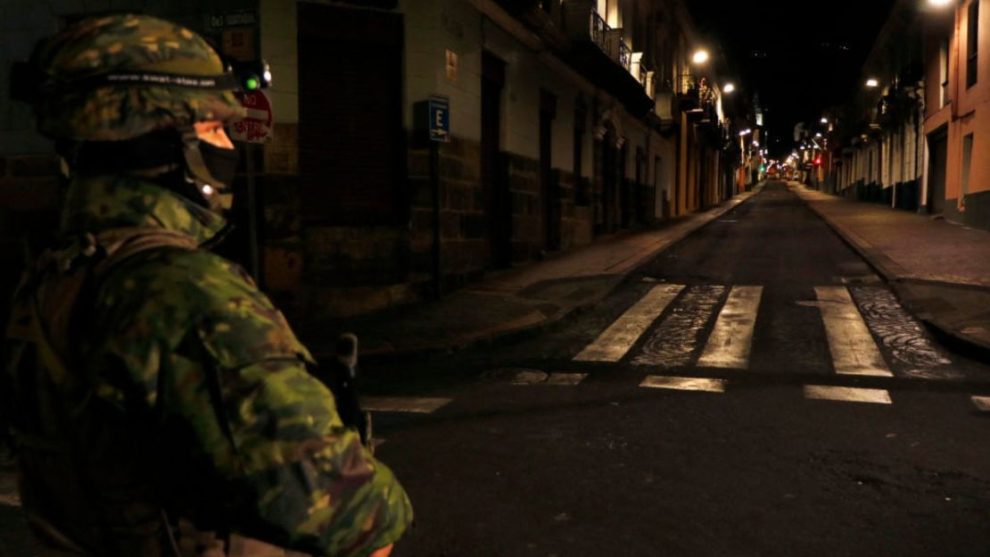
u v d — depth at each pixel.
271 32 10.85
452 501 4.63
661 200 33.84
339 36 11.55
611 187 24.89
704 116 42.44
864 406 6.79
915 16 32.31
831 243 20.83
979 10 21.86
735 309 12.03
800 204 48.06
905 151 34.22
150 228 1.23
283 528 1.13
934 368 8.33
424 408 6.89
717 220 33.12
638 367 8.62
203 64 1.25
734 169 79.19
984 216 21.02
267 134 8.96
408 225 12.19
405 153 12.18
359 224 11.94
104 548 1.24
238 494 1.11
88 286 1.18
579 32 19.08
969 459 5.33
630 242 21.83
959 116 23.88
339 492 1.16
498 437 5.93
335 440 1.17
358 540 1.20
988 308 10.74
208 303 1.13
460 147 13.33
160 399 1.11
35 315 1.24
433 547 4.02
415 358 9.30
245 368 1.12
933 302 11.48
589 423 6.30
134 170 1.23
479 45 14.02
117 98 1.17
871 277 14.48
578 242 20.81
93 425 1.17
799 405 6.84
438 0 12.32
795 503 4.56
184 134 1.24
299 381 1.17
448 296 12.86
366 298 11.77
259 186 10.87
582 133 21.38
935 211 28.34
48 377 1.21
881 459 5.34
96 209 1.22
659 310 12.25
